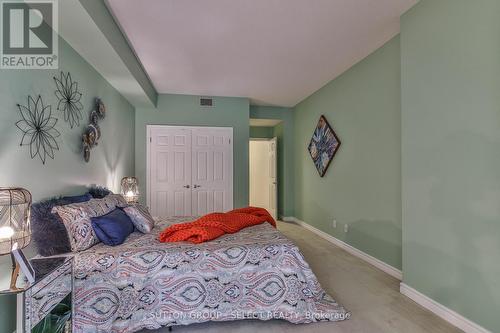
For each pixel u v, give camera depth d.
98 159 3.23
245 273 2.09
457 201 2.01
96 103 3.13
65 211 2.04
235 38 3.02
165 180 5.13
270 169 6.84
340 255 3.72
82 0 1.94
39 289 1.37
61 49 2.39
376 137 3.30
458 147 2.00
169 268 2.02
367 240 3.47
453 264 2.04
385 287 2.69
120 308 1.91
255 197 8.11
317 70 3.97
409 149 2.46
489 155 1.79
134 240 2.36
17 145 1.82
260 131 7.23
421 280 2.34
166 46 3.20
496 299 1.75
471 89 1.91
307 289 2.18
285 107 6.20
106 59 2.85
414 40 2.42
